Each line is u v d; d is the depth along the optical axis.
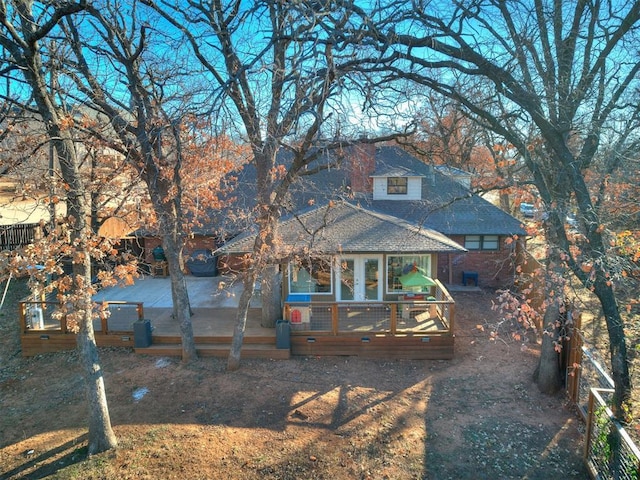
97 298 18.22
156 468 9.00
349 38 7.89
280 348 13.70
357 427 10.35
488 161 24.98
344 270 15.95
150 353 13.88
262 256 11.94
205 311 16.64
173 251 13.15
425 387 12.16
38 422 10.78
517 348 14.41
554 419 10.70
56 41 11.16
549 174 11.23
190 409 11.06
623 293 13.76
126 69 11.35
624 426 8.35
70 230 9.08
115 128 11.20
